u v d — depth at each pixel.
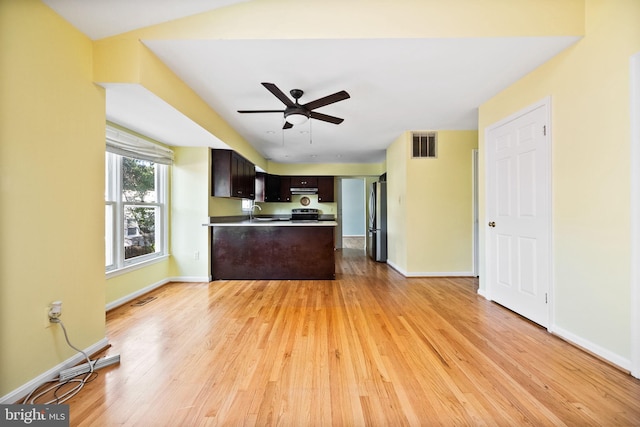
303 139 4.83
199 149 4.12
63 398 1.52
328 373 1.76
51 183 1.69
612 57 1.81
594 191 1.94
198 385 1.65
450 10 1.99
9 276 1.46
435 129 4.27
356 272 4.81
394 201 5.04
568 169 2.15
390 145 5.25
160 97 2.26
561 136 2.21
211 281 4.20
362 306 3.05
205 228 4.16
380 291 3.64
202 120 3.07
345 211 10.31
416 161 4.34
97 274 2.05
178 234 4.16
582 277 2.05
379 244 5.83
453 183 4.36
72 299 1.84
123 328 2.48
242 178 4.82
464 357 1.95
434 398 1.52
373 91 2.85
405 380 1.69
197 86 2.72
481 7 2.00
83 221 1.92
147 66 2.09
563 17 2.00
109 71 2.00
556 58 2.23
